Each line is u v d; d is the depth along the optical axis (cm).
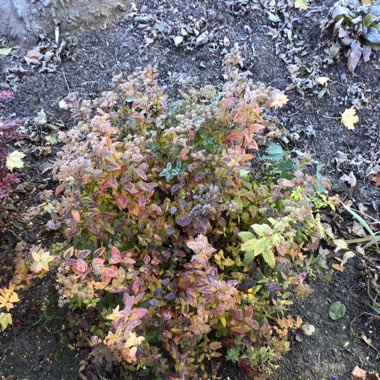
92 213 91
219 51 152
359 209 129
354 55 150
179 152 98
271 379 101
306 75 151
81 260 83
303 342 107
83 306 103
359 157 138
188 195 99
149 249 99
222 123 100
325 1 163
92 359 98
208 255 88
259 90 100
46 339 102
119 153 89
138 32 155
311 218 103
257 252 91
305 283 115
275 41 156
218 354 94
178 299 93
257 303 98
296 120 142
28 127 132
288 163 112
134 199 95
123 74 145
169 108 107
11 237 113
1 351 100
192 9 159
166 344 94
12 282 96
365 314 112
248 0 162
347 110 143
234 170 98
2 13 151
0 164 106
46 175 125
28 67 145
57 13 150
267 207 102
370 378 103
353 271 119
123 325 79
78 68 147
